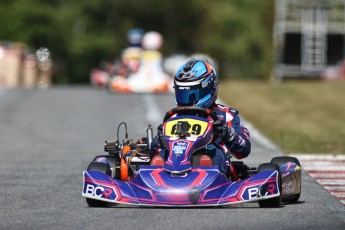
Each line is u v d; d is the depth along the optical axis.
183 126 32.47
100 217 29.75
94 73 153.12
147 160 34.03
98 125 71.62
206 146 32.84
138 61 114.06
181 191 30.47
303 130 68.19
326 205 33.38
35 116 79.25
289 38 186.88
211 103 34.50
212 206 31.64
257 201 32.28
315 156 52.91
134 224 28.14
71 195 36.53
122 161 33.69
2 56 150.88
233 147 34.06
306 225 28.12
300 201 34.53
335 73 180.88
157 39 135.25
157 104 91.00
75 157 52.53
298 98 98.06
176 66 161.75
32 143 60.50
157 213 30.14
